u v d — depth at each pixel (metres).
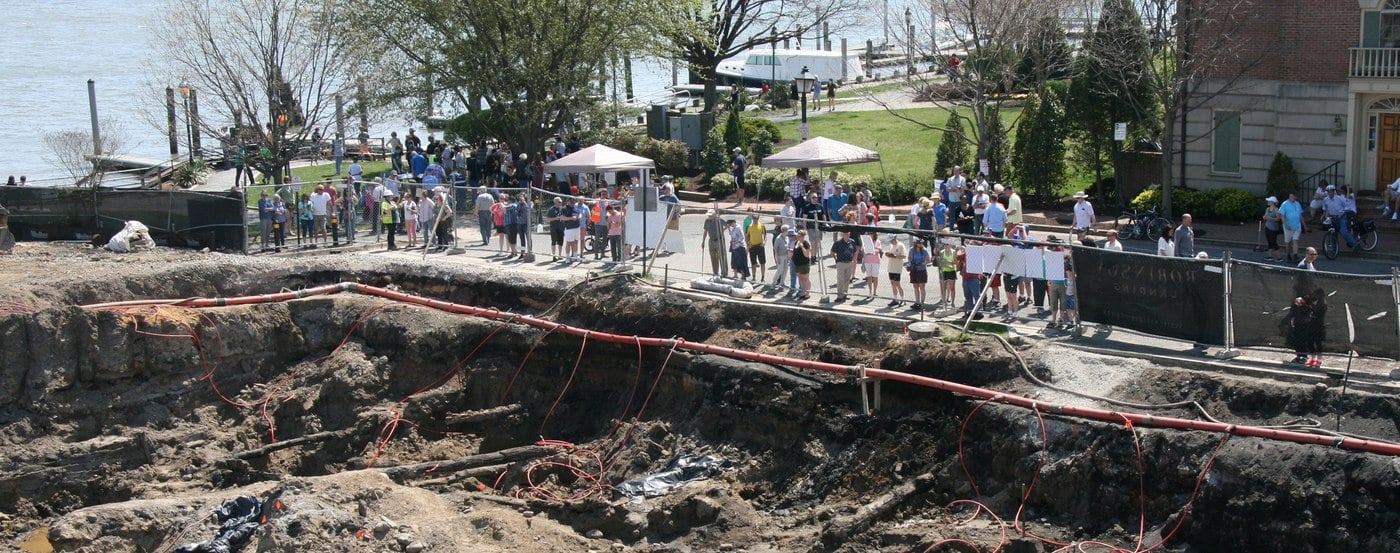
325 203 38.12
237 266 34.19
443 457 29.48
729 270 32.06
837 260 29.69
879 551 22.77
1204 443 22.00
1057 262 26.70
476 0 46.19
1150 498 22.27
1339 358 23.42
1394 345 22.44
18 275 32.59
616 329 30.77
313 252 37.09
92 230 39.44
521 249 35.59
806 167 38.88
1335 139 37.91
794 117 59.69
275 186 37.72
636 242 33.19
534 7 46.47
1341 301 22.88
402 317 32.50
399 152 49.16
